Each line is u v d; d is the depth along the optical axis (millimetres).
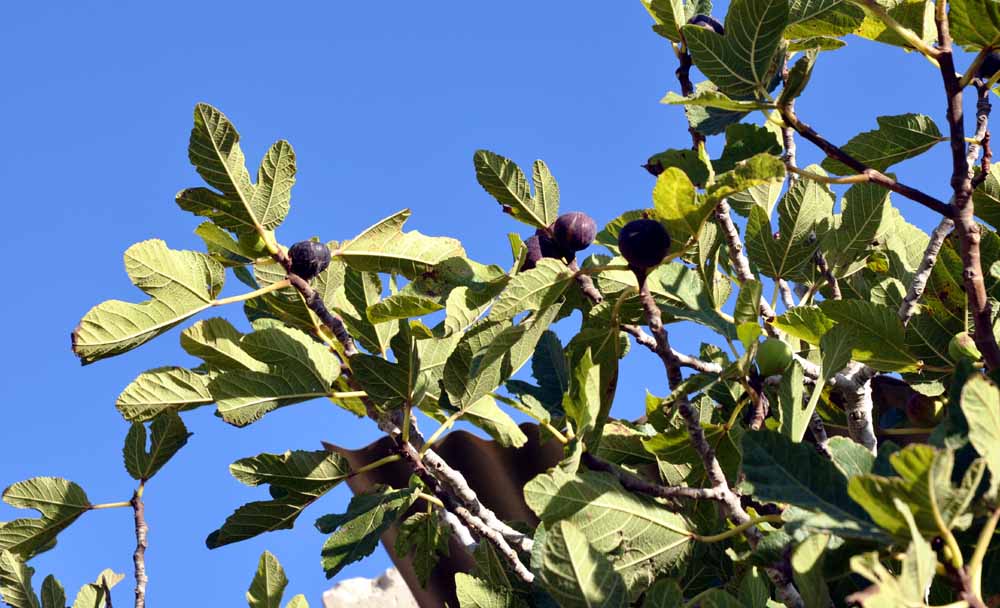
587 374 2938
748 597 2473
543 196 3287
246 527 3391
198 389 3281
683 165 3248
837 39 3219
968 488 1813
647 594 2453
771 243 3660
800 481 2240
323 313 3121
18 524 3658
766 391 3568
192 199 2994
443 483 3453
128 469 3760
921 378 3393
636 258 2596
